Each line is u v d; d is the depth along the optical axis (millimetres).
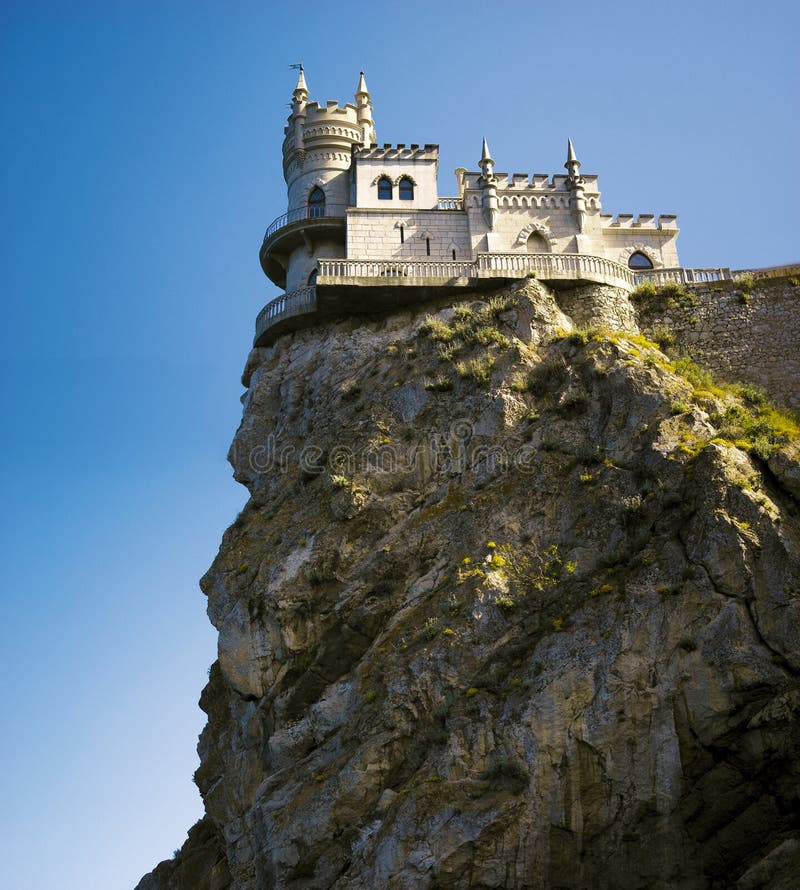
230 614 38281
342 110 53719
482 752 30562
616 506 34719
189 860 43125
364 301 44250
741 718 29688
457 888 28750
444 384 40375
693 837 29375
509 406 39031
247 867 36406
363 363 43188
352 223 47625
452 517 36875
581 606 32344
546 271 44375
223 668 37844
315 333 45719
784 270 45281
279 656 36938
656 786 29547
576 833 29359
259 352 47062
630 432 36969
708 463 33562
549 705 30453
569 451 37375
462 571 34750
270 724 36312
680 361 42562
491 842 29000
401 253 47219
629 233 49812
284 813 32938
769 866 28031
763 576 30906
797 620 30125
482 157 48906
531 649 32281
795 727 29078
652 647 30766
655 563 32219
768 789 29203
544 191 48750
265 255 51375
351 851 31172
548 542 35094
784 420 38969
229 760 39000
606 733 30016
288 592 37156
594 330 41500
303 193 52375
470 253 47312
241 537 41156
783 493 33812
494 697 31359
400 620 35250
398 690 32938
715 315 44531
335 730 34469
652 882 29125
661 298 45031
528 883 28984
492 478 37562
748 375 43156
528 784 29656
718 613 30688
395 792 31266
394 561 36625
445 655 32875
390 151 50281
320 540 38125
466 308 43156
